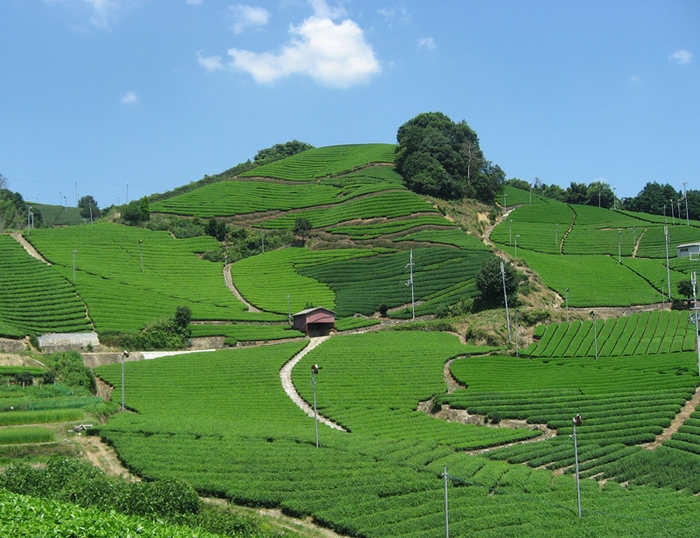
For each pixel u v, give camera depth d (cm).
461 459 7381
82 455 7006
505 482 6712
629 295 14850
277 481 6366
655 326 12562
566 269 16625
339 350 11862
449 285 15388
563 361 11050
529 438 8362
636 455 7538
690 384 9462
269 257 18488
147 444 7212
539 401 9306
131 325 13050
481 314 13388
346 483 6388
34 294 13838
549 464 7481
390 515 5819
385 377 10488
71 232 19000
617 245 19438
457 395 9612
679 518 5906
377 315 14875
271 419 8750
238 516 5428
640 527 5725
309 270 17312
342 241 18938
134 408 8994
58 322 12738
